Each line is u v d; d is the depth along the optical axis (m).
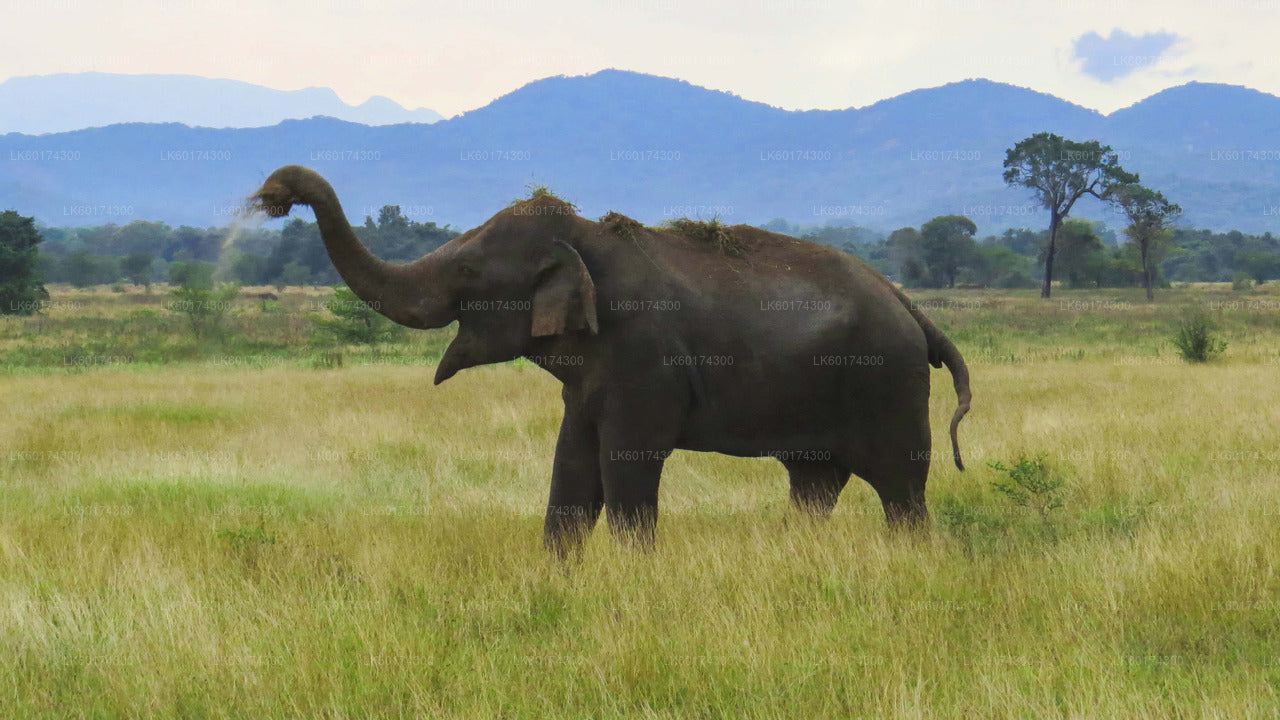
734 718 6.19
